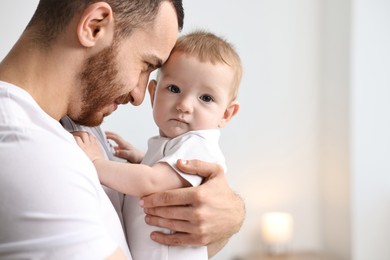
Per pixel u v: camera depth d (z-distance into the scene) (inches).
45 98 37.4
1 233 29.9
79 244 30.5
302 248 118.0
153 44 40.9
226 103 49.2
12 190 29.9
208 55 47.6
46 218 29.9
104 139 51.2
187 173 42.2
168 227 41.3
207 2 106.9
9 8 92.5
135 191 40.8
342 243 112.9
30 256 29.7
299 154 116.6
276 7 112.7
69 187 30.9
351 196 109.1
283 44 113.7
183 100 46.6
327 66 116.0
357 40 107.6
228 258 113.3
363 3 107.3
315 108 117.1
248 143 112.6
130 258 38.3
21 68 36.8
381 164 110.8
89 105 40.0
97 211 32.9
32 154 30.8
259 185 113.9
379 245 111.3
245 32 110.5
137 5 38.9
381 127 110.4
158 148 46.7
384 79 110.0
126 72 40.1
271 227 108.4
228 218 43.3
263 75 112.7
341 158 112.5
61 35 37.2
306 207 117.6
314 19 115.6
